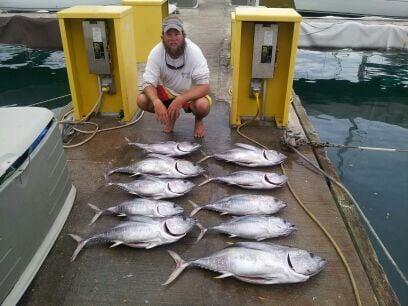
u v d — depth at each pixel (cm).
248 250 206
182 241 234
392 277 323
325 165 318
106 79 383
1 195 172
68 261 217
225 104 447
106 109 409
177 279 206
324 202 272
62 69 882
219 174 304
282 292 199
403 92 778
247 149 319
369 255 223
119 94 400
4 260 176
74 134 368
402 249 350
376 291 199
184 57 331
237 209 253
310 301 194
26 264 197
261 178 282
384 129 618
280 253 204
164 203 249
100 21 351
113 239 225
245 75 381
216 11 1230
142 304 192
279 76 375
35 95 756
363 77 848
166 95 357
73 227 244
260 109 393
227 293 198
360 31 868
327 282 205
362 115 678
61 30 355
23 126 213
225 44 756
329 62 916
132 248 228
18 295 185
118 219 252
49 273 209
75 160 322
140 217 234
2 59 935
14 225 184
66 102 728
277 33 346
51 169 226
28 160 196
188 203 269
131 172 296
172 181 273
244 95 391
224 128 384
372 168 486
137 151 338
